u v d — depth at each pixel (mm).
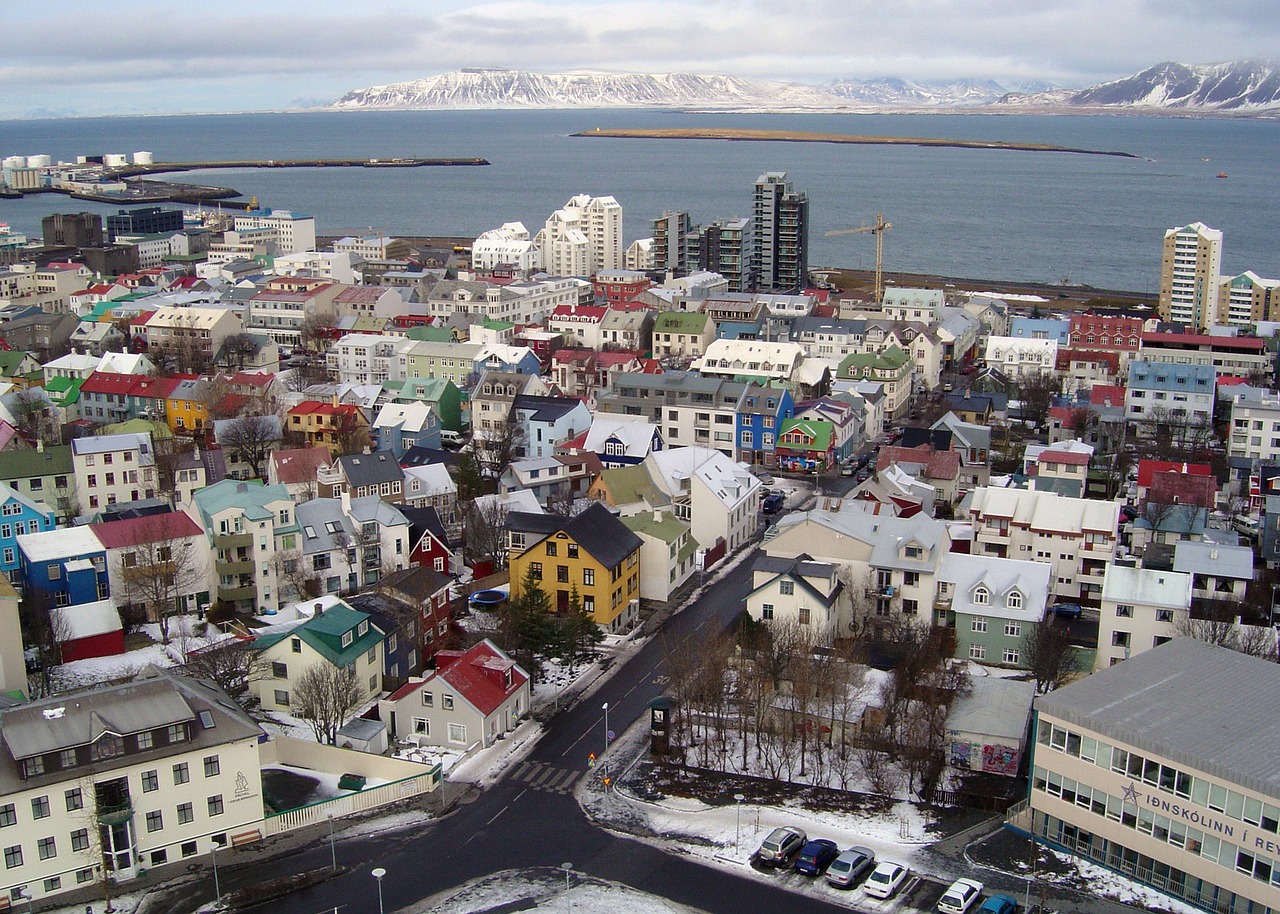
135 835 84000
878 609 123875
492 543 143500
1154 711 84500
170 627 126062
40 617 116312
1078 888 81250
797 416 195500
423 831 90000
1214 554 125562
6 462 154750
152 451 167750
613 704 112062
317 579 134750
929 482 166750
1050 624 118688
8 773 79812
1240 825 76062
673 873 84188
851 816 91688
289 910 80000
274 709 110188
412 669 118562
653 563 137625
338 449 183875
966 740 96688
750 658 109625
